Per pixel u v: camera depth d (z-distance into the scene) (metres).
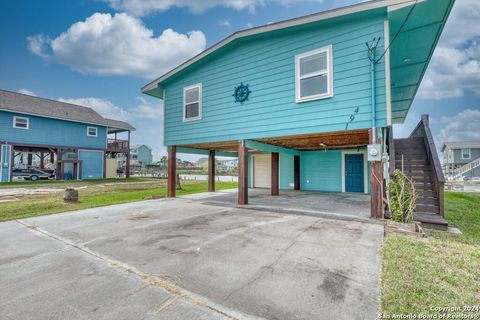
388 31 5.16
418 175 6.37
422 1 4.67
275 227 4.80
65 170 21.09
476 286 2.37
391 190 4.94
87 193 11.81
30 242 4.12
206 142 8.31
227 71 7.77
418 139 7.43
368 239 3.91
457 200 9.11
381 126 5.16
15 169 20.31
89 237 4.35
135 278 2.73
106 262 3.20
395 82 8.67
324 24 5.88
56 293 2.43
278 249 3.53
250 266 2.97
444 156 37.56
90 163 22.72
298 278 2.63
